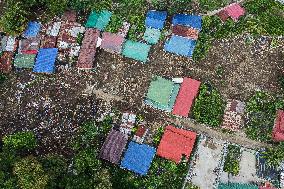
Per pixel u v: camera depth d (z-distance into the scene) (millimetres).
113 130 30891
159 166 30625
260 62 32531
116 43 32531
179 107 31344
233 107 31312
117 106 31812
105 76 32375
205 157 30812
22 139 29797
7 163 28188
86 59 32188
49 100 31922
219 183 30234
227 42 32906
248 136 31188
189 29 32625
